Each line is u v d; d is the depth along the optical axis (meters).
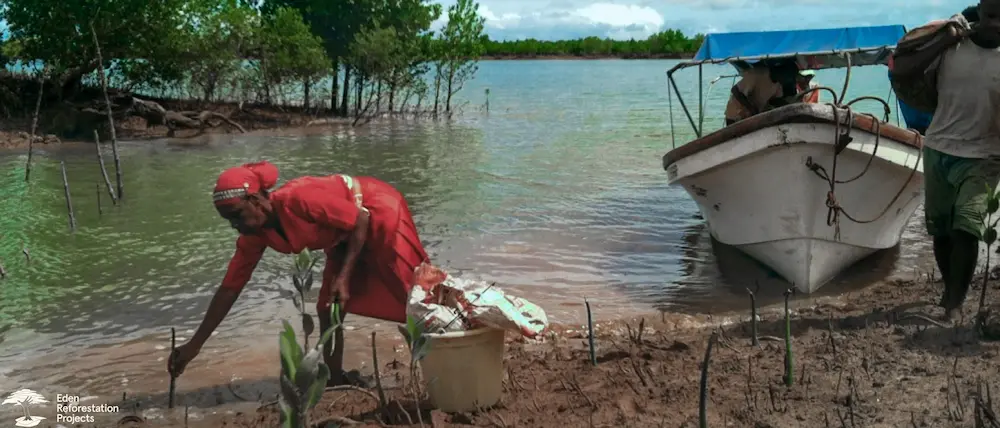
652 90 42.94
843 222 8.36
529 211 12.05
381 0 27.39
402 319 5.51
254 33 25.61
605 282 8.58
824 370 5.23
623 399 4.93
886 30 9.66
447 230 10.84
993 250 9.06
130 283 8.47
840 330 6.26
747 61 10.36
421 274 4.98
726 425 4.43
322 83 28.53
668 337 6.61
